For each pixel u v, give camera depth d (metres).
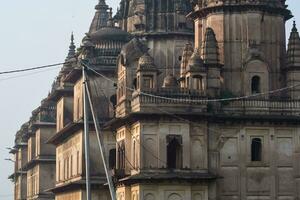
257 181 77.00
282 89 79.31
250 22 81.56
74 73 94.00
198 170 74.69
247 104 77.81
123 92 82.06
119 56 84.56
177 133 74.31
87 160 58.53
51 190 111.69
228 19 81.75
